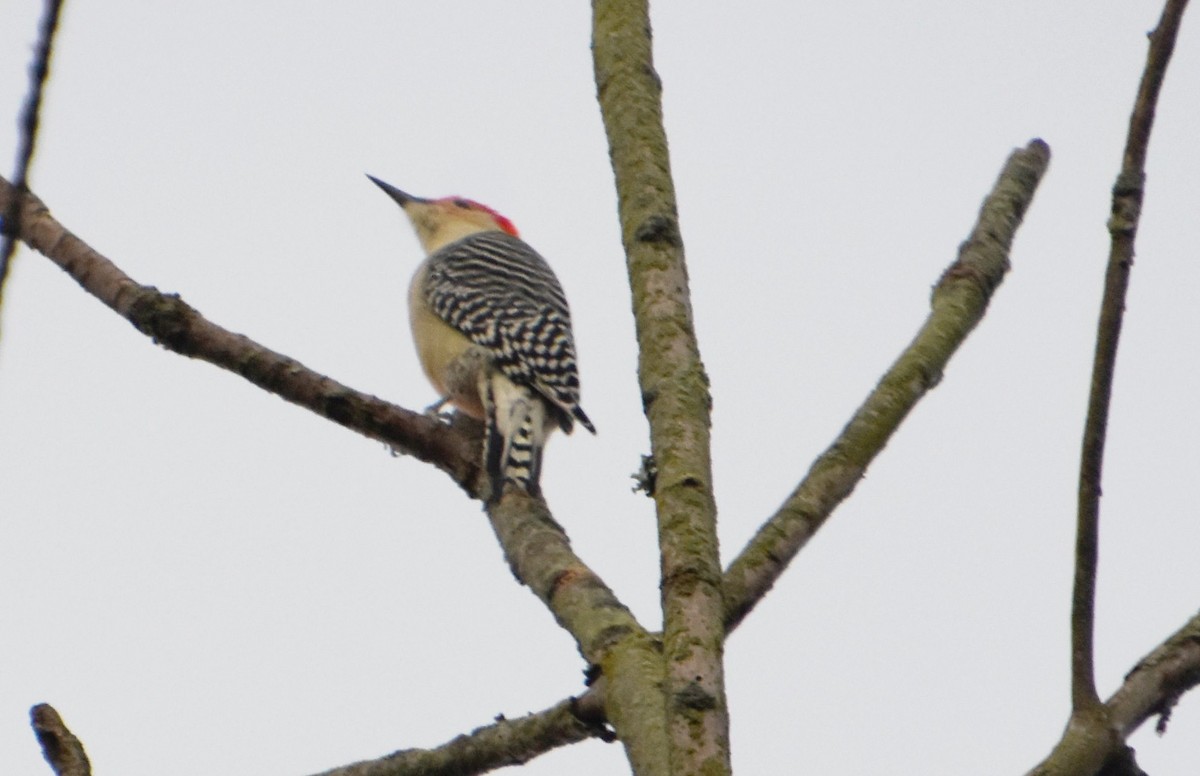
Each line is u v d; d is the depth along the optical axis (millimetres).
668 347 7109
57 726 7176
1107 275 7047
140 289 9773
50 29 5914
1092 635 7070
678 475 6656
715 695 6027
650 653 7359
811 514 7949
